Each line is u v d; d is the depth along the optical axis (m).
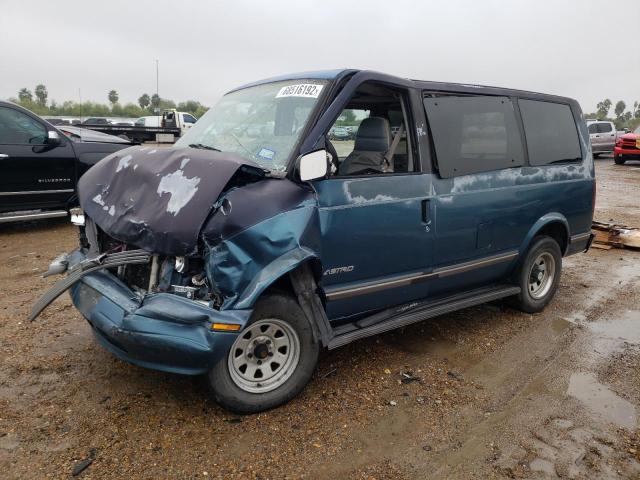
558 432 3.30
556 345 4.59
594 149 25.00
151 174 3.27
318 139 3.49
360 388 3.75
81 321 4.67
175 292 3.04
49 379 3.67
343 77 3.73
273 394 3.35
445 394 3.71
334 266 3.55
